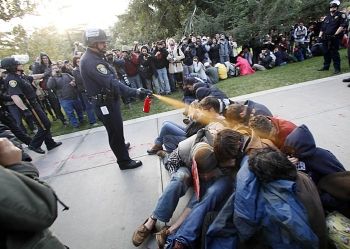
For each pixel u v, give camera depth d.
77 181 3.58
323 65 7.20
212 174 2.07
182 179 2.22
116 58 7.50
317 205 1.54
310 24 10.78
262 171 1.58
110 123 3.26
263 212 1.56
